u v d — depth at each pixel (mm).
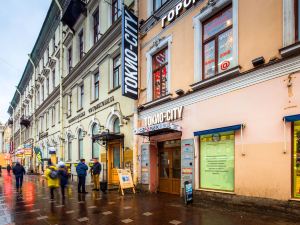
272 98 6879
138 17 12703
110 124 14812
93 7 17797
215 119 8461
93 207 8531
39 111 33219
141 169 11883
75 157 19641
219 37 8836
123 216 7188
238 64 7832
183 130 9727
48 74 29531
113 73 15109
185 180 9469
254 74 7344
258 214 6820
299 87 6328
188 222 6348
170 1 10555
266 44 7133
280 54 6707
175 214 7188
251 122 7355
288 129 6492
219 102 8375
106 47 15477
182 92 9844
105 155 14922
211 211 7426
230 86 8031
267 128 6938
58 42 24781
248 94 7496
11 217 7430
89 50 17141
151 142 11562
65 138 22219
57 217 7309
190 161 9305
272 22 7020
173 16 10445
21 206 9102
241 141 7543
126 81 11664
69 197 10852
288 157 6430
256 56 7371
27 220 7047
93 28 18109
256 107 7254
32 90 37156
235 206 7570
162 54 11523
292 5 6582
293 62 6449
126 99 13297
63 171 10875
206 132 8555
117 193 11477
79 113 19469
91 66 17609
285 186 6434
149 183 11344
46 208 8609
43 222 6801
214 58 8977
